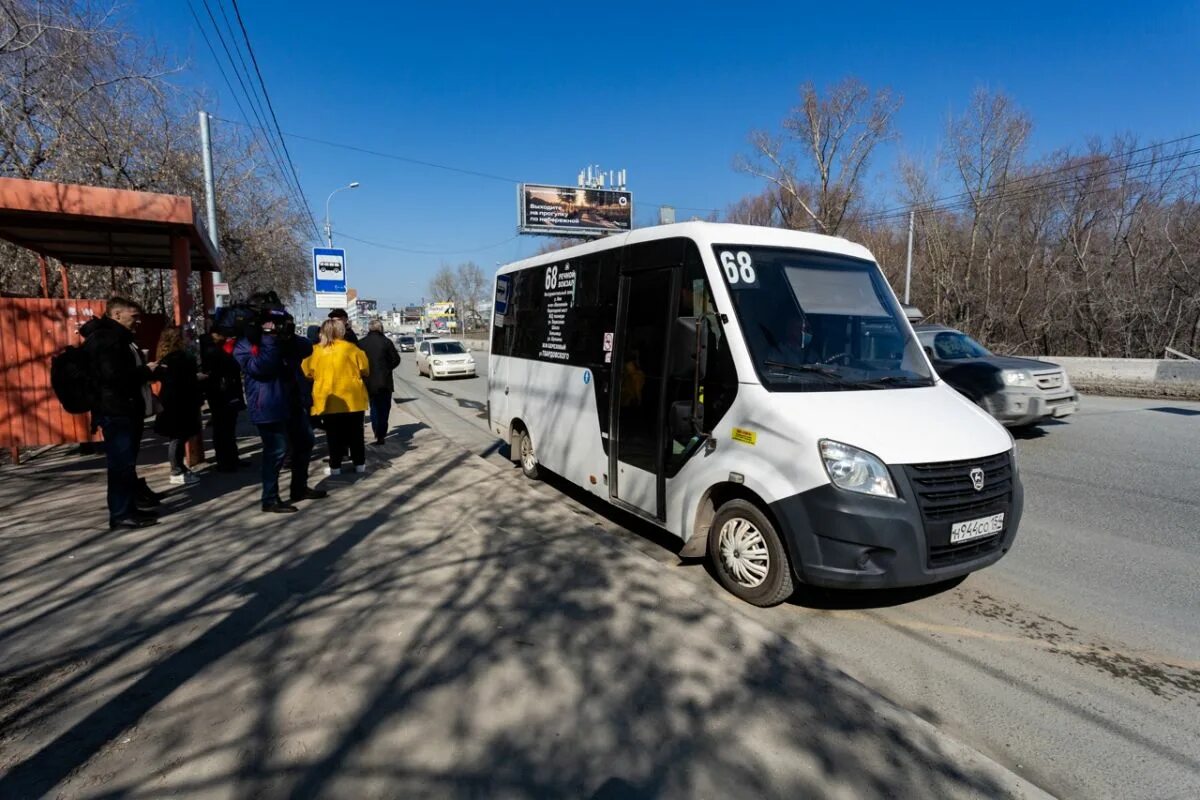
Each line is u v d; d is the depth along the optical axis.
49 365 7.26
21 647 3.30
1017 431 10.42
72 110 12.98
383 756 2.51
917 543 3.57
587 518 6.17
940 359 10.72
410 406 16.16
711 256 4.47
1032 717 3.05
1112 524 5.88
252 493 6.34
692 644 3.38
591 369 5.89
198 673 3.07
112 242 9.49
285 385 5.67
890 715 2.82
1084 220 28.00
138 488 5.69
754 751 2.58
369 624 3.58
